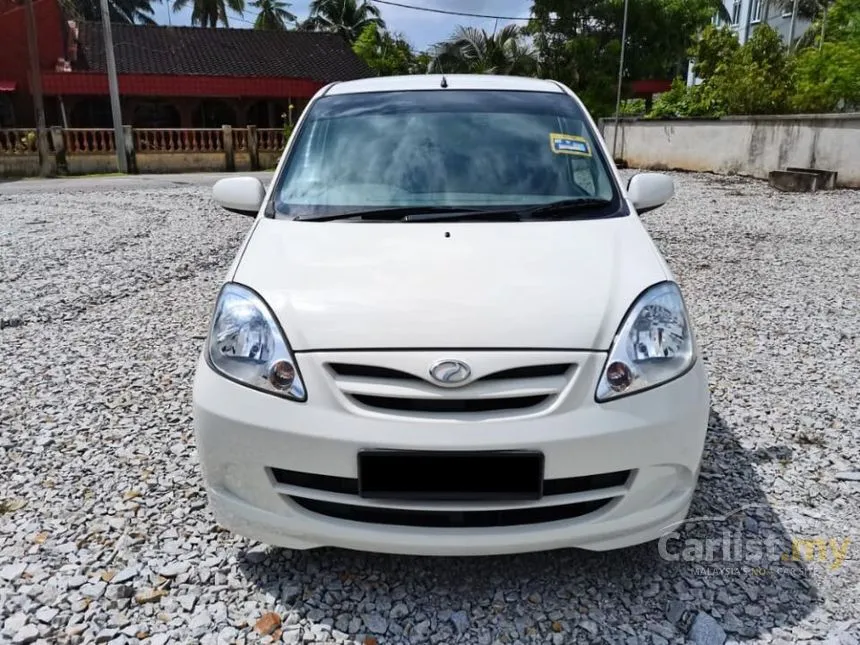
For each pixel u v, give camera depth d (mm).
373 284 2293
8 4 24188
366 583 2357
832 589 2314
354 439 2023
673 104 22344
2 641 2105
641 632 2146
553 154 3127
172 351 4617
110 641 2109
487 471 2020
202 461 2262
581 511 2143
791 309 5488
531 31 32219
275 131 22766
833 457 3174
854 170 12516
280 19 46688
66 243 8312
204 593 2316
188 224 9758
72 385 4059
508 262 2402
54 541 2592
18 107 25125
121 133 20672
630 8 30938
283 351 2143
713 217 9797
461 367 2020
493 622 2191
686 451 2172
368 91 3553
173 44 28516
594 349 2107
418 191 2947
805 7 29891
